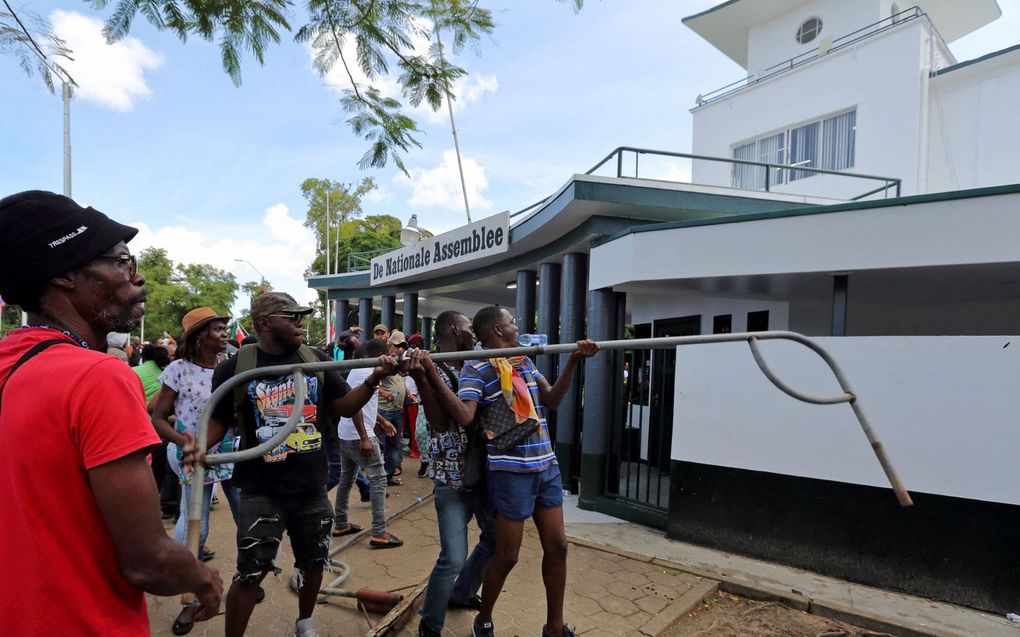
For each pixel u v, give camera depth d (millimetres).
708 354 5109
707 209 6488
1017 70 10336
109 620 1274
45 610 1217
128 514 1242
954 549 4129
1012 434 4012
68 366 1273
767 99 13234
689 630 3623
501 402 2953
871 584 4359
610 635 3439
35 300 1393
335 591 3717
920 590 4211
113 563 1291
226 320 3734
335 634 3303
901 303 7492
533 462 2900
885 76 11336
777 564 4707
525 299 9242
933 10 14109
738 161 6762
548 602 3053
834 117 12203
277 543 2705
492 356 2422
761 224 5094
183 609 3334
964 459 4137
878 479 4379
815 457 4605
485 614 3064
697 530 5082
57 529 1229
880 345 4422
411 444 8508
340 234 36750
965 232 4324
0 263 1345
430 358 2502
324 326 37344
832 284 5523
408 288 12312
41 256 1339
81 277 1398
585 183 6090
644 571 4383
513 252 8742
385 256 12109
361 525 5207
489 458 2926
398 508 5812
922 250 4465
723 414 5008
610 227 6637
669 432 7543
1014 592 3947
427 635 3062
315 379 2861
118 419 1256
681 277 5441
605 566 4461
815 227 4863
